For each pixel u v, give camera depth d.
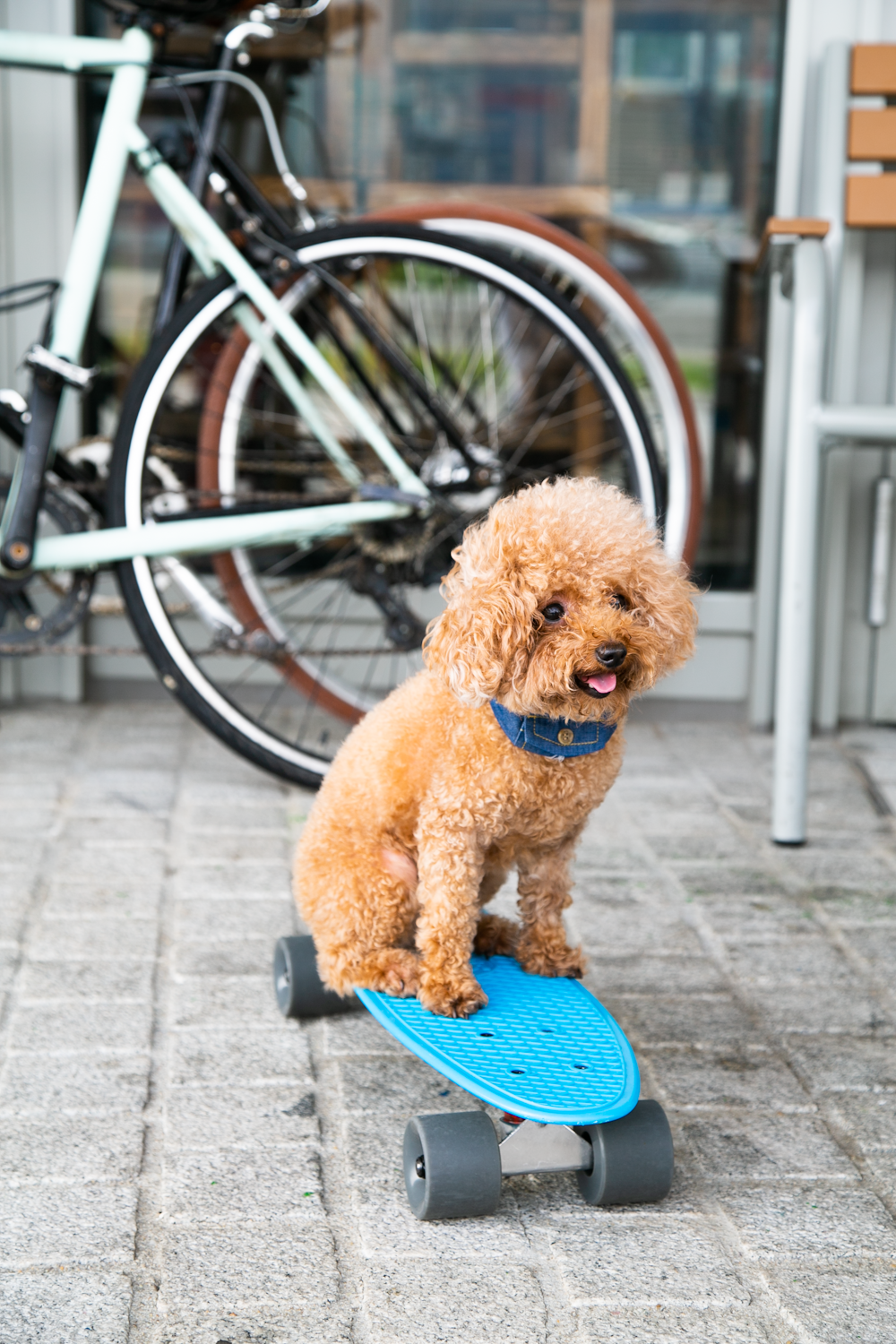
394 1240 1.33
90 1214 1.37
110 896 2.22
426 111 3.27
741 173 3.28
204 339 2.67
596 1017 1.55
